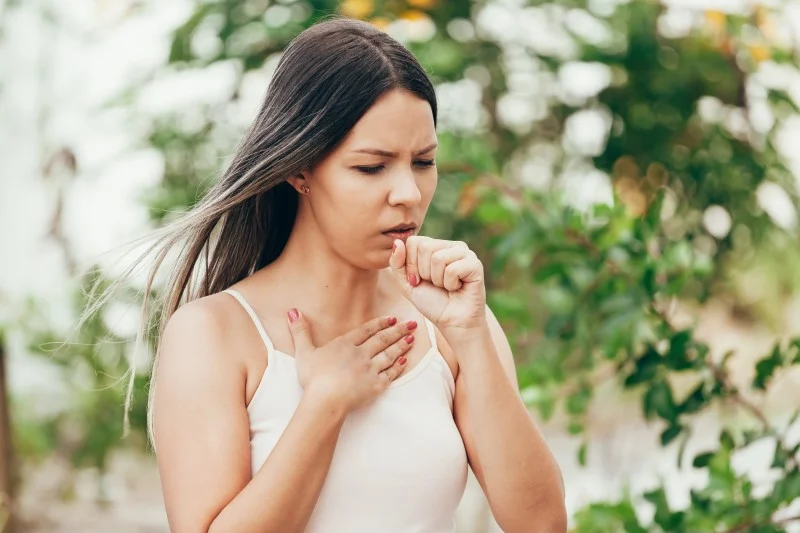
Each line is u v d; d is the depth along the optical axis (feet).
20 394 15.30
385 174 5.67
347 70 5.62
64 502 16.46
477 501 15.25
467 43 12.30
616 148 12.42
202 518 5.48
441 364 6.28
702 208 12.29
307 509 5.49
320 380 5.62
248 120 12.26
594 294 9.67
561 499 6.13
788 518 8.78
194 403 5.64
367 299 6.25
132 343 12.20
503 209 9.84
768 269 12.93
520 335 10.37
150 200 12.14
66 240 13.07
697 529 8.77
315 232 6.13
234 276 6.44
